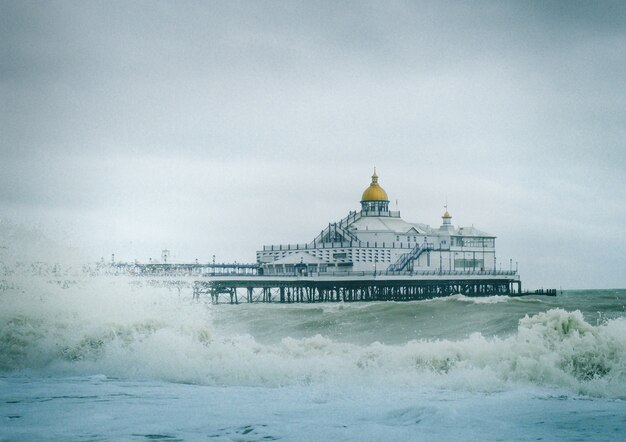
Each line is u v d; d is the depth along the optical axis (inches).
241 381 1332.4
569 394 1147.9
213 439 875.4
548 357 1262.3
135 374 1406.3
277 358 1433.3
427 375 1293.1
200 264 6171.3
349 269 7170.3
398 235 7573.8
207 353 1465.3
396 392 1181.1
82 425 952.9
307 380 1311.5
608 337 1299.2
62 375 1418.6
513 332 2486.5
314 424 941.2
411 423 943.7
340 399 1123.3
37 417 1002.7
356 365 1373.0
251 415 1003.3
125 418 991.0
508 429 904.9
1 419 994.7
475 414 995.3
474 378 1235.2
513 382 1229.1
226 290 5846.5
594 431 893.2
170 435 896.3
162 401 1115.9
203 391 1211.9
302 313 3732.8
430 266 7598.4
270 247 7829.7
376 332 2827.3
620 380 1198.9
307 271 6998.0
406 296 7022.6
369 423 944.3
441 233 7859.3
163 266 5723.4
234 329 3085.6
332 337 2751.0
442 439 856.9
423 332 2701.8
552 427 916.6
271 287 6092.5
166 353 1446.9
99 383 1305.4
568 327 1348.4
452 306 3681.1
